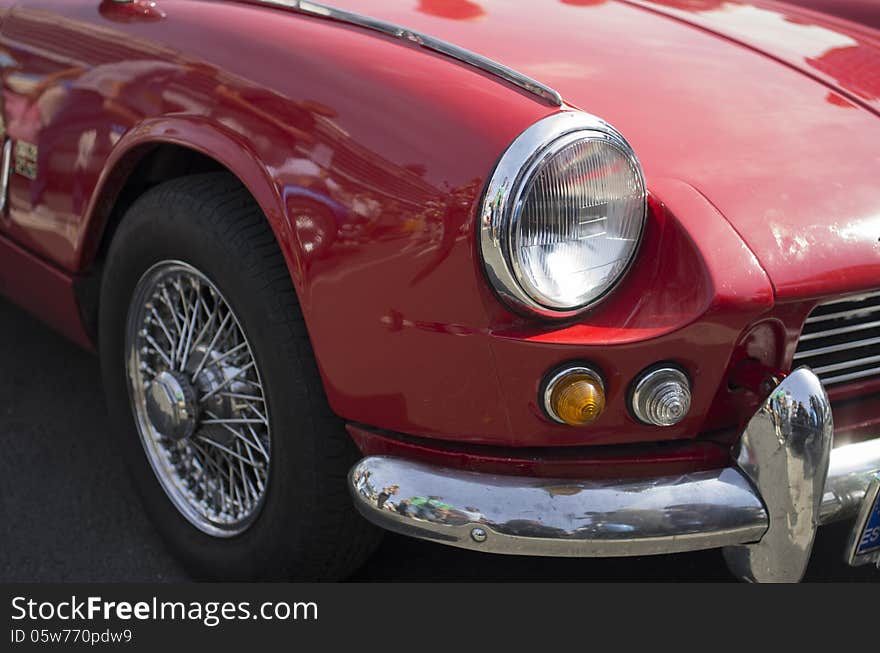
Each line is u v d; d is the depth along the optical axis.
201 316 1.87
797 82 1.85
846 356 1.64
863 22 2.32
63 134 1.97
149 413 1.96
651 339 1.38
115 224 2.06
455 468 1.51
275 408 1.66
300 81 1.57
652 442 1.51
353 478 1.54
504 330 1.40
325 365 1.56
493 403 1.45
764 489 1.45
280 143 1.55
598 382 1.42
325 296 1.52
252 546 1.81
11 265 2.29
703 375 1.45
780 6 2.36
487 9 1.96
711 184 1.50
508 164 1.35
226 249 1.65
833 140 1.67
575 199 1.36
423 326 1.44
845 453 1.55
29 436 2.46
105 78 1.87
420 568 2.03
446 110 1.44
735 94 1.75
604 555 1.44
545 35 1.85
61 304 2.17
